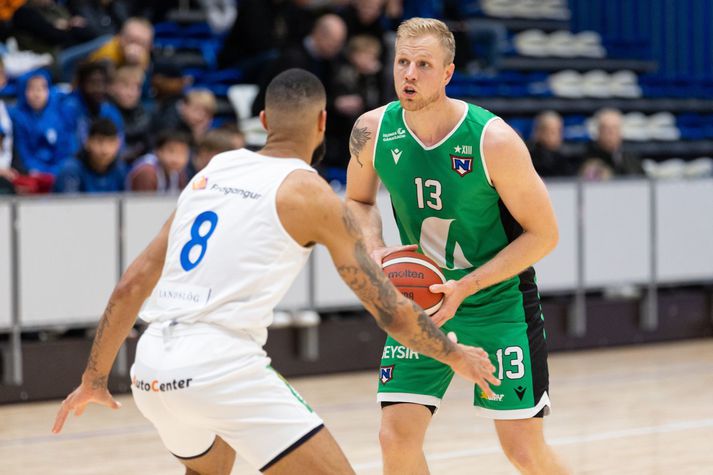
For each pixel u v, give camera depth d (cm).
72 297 1625
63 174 1678
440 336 750
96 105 1850
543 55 2788
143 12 2367
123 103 1902
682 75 2973
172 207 1684
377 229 921
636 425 1452
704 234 2102
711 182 2102
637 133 2611
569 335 2016
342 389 1712
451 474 1201
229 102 2262
